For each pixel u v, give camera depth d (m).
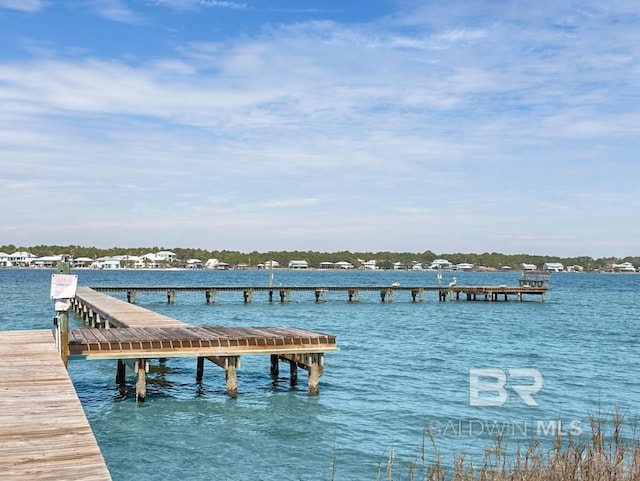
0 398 11.15
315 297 69.56
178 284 111.81
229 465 12.48
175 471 12.14
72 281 15.91
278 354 19.42
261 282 131.50
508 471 9.39
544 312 54.78
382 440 14.05
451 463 12.36
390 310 54.34
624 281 168.12
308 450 13.39
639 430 14.36
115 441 13.95
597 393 19.00
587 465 8.65
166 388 19.41
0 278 130.88
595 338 34.44
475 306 61.12
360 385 19.95
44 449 8.28
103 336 18.19
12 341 18.33
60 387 12.10
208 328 20.73
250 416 16.09
